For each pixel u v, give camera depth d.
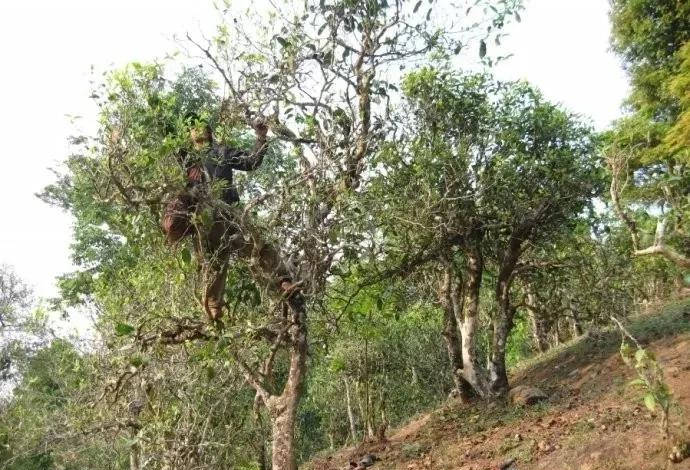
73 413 8.77
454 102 12.23
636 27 19.05
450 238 12.10
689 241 6.49
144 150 4.45
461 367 15.48
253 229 5.10
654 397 6.46
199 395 8.18
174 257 5.36
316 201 5.46
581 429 9.09
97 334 9.26
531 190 13.40
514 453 9.59
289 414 5.61
